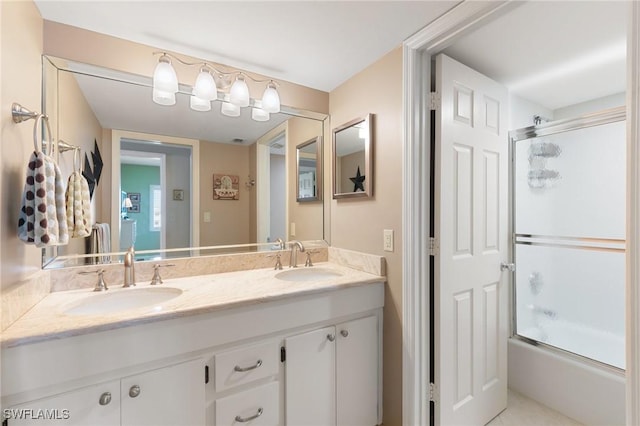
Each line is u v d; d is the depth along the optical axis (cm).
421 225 151
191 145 177
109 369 100
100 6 124
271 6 124
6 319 95
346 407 154
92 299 133
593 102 233
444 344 153
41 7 125
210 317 118
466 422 164
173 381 112
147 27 140
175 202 174
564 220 209
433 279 154
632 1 67
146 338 106
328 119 213
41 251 131
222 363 121
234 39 149
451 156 155
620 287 190
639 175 65
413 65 148
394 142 160
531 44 156
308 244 212
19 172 107
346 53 163
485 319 176
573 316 208
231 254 186
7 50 98
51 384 92
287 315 135
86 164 148
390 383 162
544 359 196
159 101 161
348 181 193
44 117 109
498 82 200
